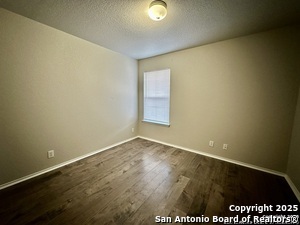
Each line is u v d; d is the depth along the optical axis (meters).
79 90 2.43
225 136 2.50
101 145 2.92
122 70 3.24
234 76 2.32
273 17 1.68
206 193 1.67
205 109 2.67
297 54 1.84
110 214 1.36
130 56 3.38
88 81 2.56
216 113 2.55
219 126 2.54
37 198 1.56
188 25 1.89
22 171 1.86
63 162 2.30
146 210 1.42
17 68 1.72
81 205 1.47
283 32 1.90
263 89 2.10
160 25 1.91
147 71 3.52
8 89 1.67
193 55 2.71
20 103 1.78
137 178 1.97
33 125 1.92
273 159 2.10
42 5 1.51
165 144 3.34
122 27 1.97
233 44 2.28
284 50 1.91
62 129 2.25
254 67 2.14
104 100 2.90
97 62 2.68
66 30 2.09
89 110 2.63
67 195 1.61
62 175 2.02
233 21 1.78
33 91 1.88
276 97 2.02
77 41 2.32
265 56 2.04
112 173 2.09
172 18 1.72
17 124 1.77
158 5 1.40
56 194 1.63
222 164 2.38
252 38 2.12
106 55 2.83
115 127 3.22
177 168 2.25
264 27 1.92
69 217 1.33
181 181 1.90
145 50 2.93
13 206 1.44
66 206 1.45
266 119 2.11
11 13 1.63
